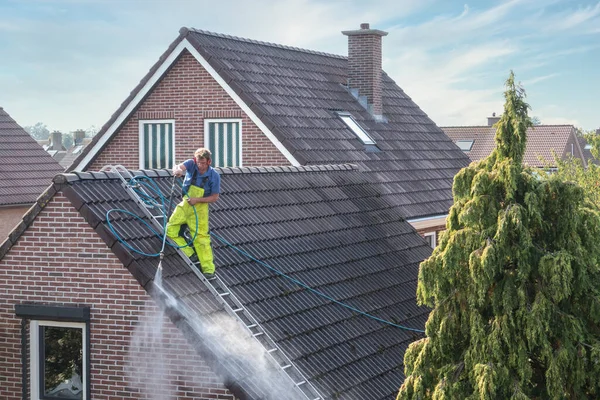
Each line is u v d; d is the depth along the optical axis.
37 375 13.30
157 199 14.07
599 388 11.29
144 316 12.59
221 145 23.84
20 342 13.28
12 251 13.25
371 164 24.89
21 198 32.09
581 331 11.26
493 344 11.12
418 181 26.14
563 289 11.06
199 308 12.52
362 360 14.02
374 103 28.17
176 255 13.22
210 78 23.88
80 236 12.88
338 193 18.45
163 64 24.17
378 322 15.27
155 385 12.54
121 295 12.70
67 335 13.23
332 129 25.05
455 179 11.98
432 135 30.03
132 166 25.03
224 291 13.23
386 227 18.55
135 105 24.67
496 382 10.94
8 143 34.31
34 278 13.14
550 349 11.07
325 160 23.08
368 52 28.31
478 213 11.46
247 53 25.34
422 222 24.73
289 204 16.69
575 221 11.47
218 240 14.29
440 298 11.76
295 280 14.66
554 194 11.60
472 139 71.00
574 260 11.37
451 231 11.84
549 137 67.50
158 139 24.78
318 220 16.94
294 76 26.27
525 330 11.07
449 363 11.73
